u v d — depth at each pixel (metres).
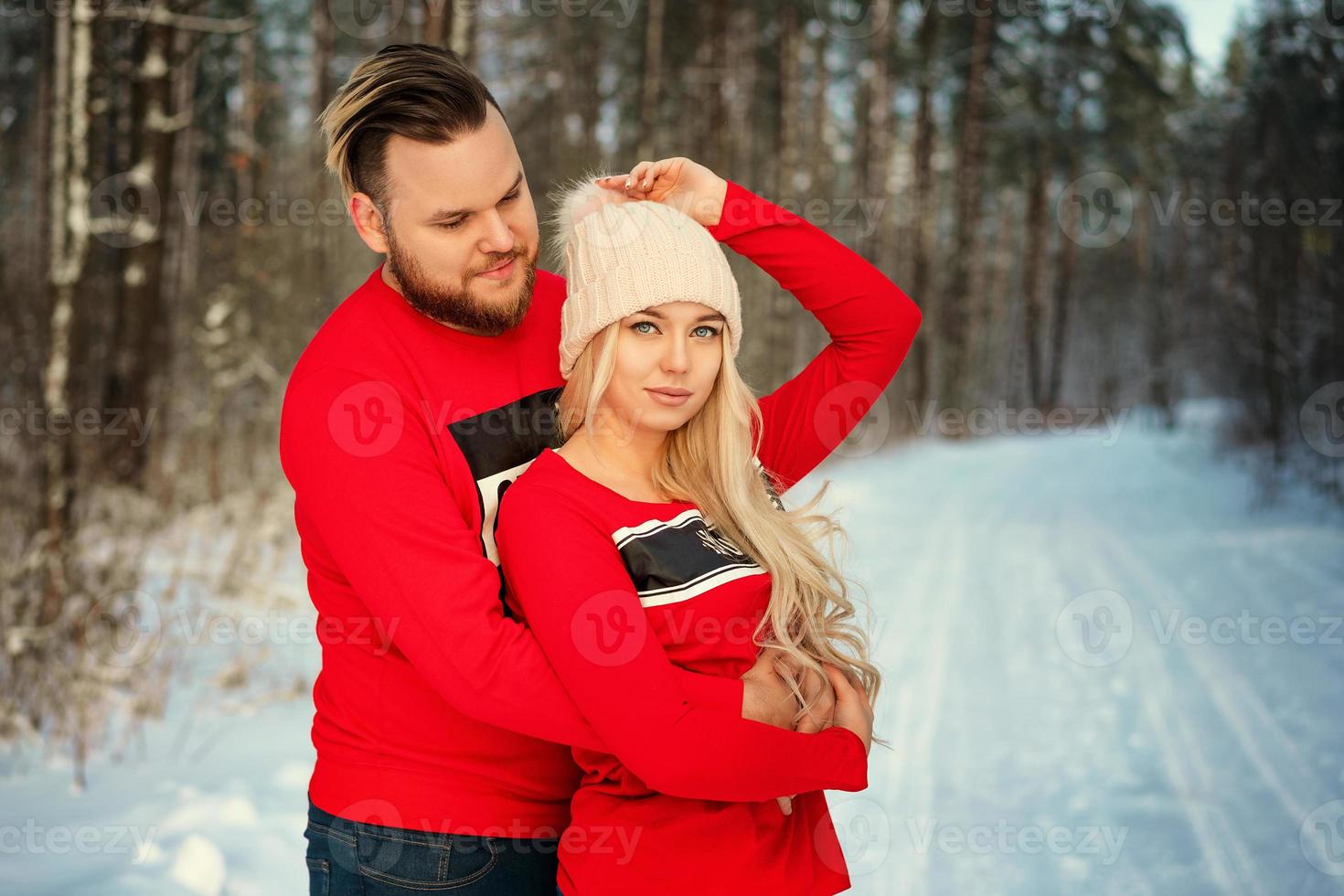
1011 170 28.45
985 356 38.62
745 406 1.71
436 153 1.51
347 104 1.57
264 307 9.08
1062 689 5.19
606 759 1.59
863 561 8.39
